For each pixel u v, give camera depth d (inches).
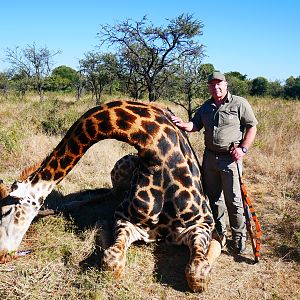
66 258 166.9
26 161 292.7
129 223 175.3
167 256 174.1
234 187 177.8
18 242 165.6
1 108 707.4
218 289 152.6
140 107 174.1
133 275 158.7
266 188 265.7
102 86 1035.3
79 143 169.6
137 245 181.0
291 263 172.9
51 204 219.3
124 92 836.0
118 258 153.3
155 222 174.2
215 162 179.9
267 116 507.8
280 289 155.3
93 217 209.3
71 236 184.7
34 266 159.9
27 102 925.8
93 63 1008.9
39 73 1160.2
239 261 174.4
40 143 331.0
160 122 172.2
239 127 177.3
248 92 1428.4
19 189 163.5
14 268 157.6
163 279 157.4
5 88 1253.1
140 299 144.3
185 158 176.1
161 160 169.6
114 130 166.4
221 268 167.9
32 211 168.7
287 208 229.8
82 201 218.5
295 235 190.2
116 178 219.1
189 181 173.5
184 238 171.8
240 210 178.7
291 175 287.6
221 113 175.9
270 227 206.1
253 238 173.8
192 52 600.1
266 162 307.0
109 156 303.9
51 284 148.9
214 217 190.1
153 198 171.0
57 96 1228.5
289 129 426.6
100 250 169.0
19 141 324.2
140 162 174.1
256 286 156.8
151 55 629.3
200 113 185.3
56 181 172.9
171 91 617.6
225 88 176.6
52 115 474.9
